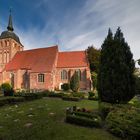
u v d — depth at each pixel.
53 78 56.59
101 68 17.00
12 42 67.75
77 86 48.75
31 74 57.38
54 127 12.06
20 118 14.90
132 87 16.22
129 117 11.11
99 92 17.22
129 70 16.30
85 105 23.25
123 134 10.19
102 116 14.77
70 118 13.27
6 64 64.62
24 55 65.62
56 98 31.78
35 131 11.28
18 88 56.38
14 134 10.85
